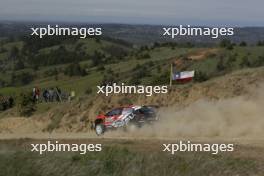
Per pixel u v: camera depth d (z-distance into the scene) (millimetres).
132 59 121125
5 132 37469
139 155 14039
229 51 87250
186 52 104062
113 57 137250
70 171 13469
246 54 84688
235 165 12461
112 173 13070
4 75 156625
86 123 33250
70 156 14766
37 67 159625
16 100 46000
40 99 45125
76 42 170125
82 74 120750
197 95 30969
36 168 14141
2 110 46719
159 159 13422
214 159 13031
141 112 23109
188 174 12312
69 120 34312
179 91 31953
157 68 85312
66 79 122875
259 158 13258
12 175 14172
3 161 15094
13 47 177125
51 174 13680
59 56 159875
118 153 14672
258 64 77438
